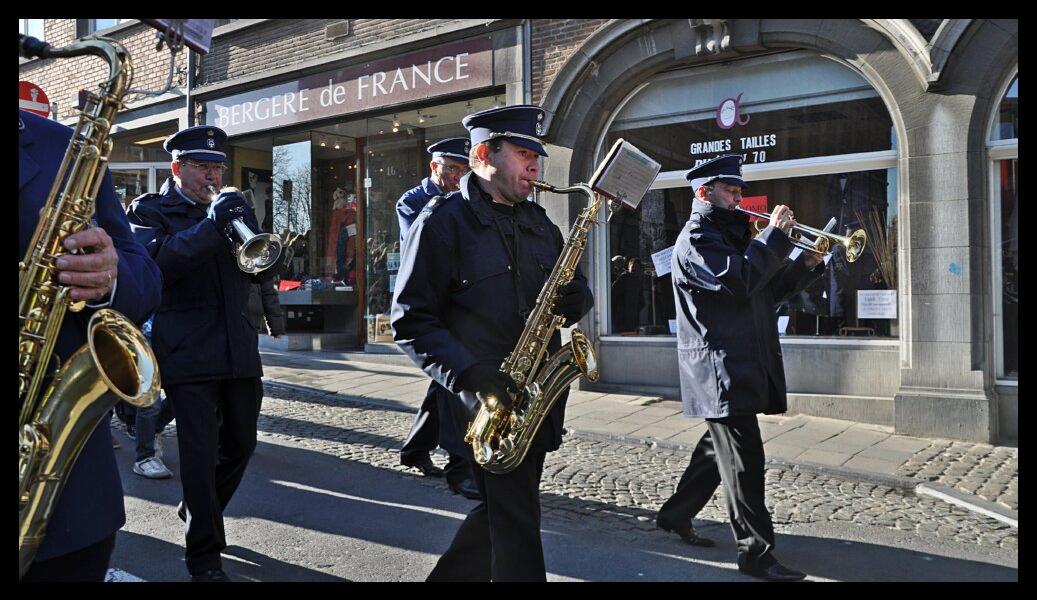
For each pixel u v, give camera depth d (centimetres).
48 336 187
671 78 877
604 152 918
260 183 1353
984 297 688
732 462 391
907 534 461
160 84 1338
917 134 708
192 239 364
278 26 1205
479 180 306
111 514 199
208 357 380
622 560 417
